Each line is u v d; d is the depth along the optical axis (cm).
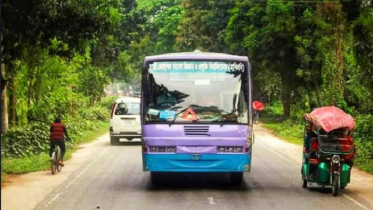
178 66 1309
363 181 1491
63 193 1271
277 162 1973
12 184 1411
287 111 4572
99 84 4847
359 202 1162
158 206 1108
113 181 1477
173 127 1280
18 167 1678
